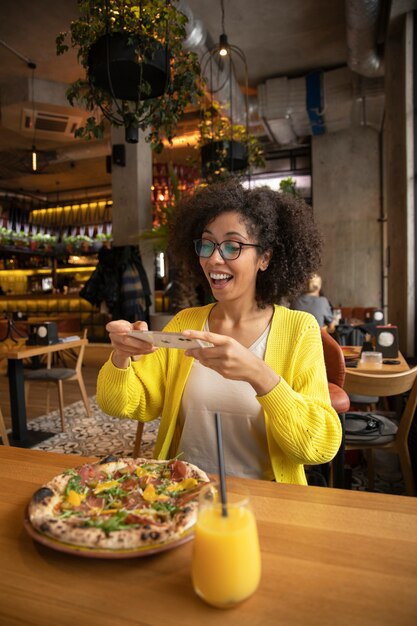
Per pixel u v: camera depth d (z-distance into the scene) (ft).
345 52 20.42
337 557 2.43
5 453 3.96
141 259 20.16
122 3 7.10
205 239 4.48
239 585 2.01
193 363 4.63
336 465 6.70
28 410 14.80
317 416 3.70
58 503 2.77
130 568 2.37
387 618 1.99
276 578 2.27
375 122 24.66
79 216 37.91
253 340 4.66
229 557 2.00
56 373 13.19
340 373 6.67
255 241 4.43
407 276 14.69
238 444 4.40
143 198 20.88
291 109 22.71
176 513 2.63
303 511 2.93
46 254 38.27
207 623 1.97
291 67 21.74
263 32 18.76
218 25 18.21
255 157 18.81
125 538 2.32
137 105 7.72
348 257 28.73
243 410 4.34
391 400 12.64
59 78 20.71
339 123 24.70
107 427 12.93
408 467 7.36
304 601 2.10
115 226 20.90
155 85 8.19
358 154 28.35
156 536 2.36
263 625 1.96
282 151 30.35
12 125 22.76
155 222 23.06
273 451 4.15
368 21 15.28
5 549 2.54
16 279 40.63
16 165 28.19
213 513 2.10
